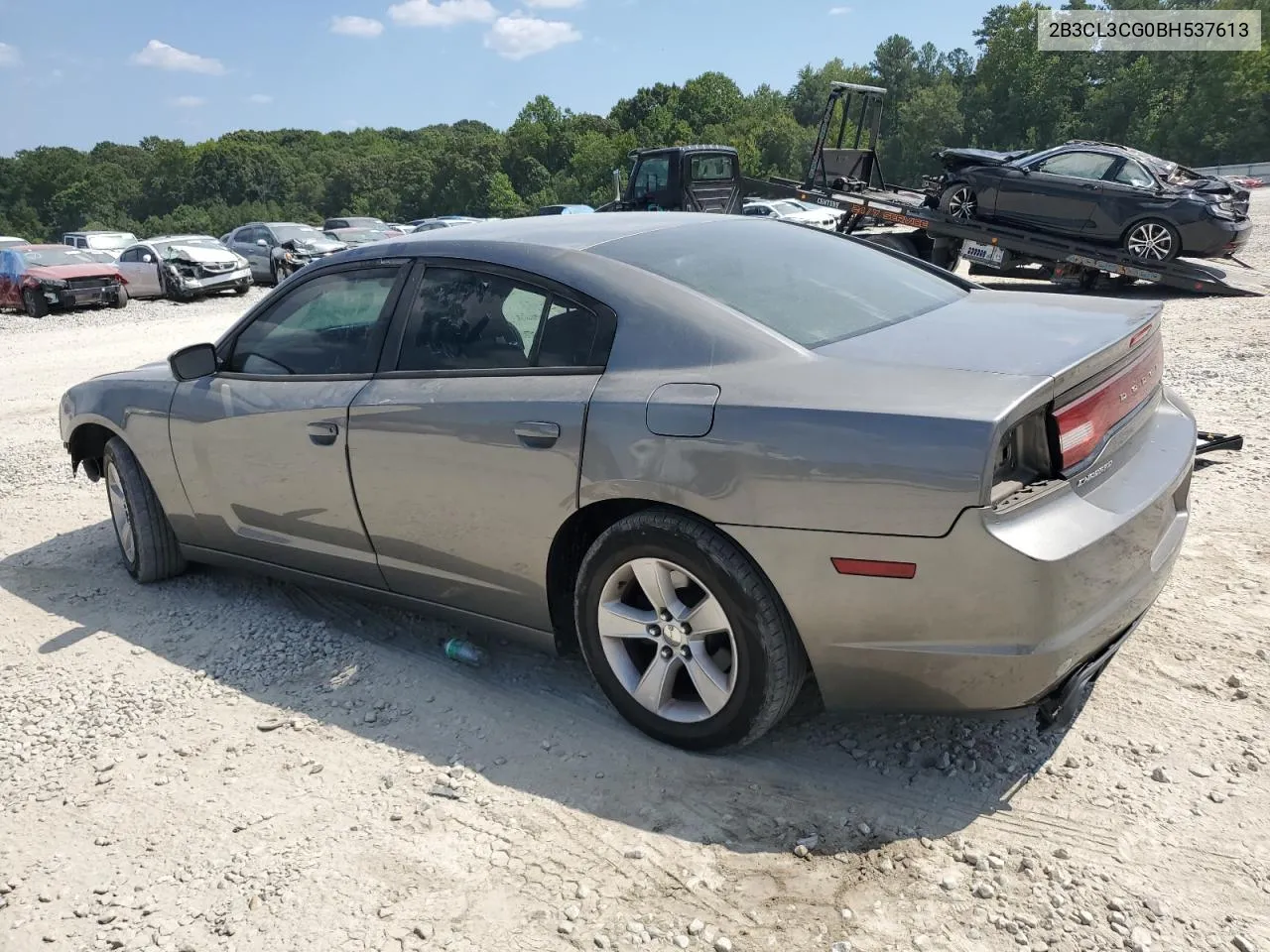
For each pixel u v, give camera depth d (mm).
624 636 2908
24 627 4184
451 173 138125
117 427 4320
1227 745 2744
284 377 3711
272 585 4465
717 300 2861
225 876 2521
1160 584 2711
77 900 2475
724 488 2527
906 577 2350
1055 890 2264
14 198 161125
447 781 2852
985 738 2877
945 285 3568
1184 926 2133
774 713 2678
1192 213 12438
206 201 151625
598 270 2998
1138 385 2777
